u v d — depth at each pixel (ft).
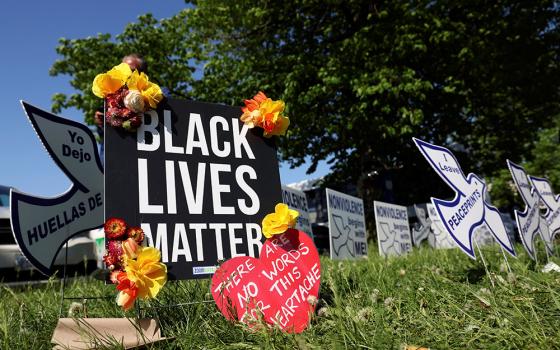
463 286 8.65
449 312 7.22
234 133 9.36
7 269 16.44
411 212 40.06
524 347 5.34
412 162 51.16
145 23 49.60
